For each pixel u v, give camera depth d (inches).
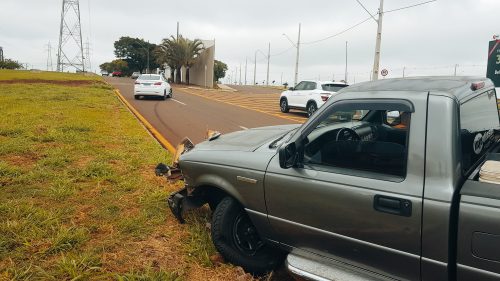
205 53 2064.5
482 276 93.2
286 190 128.6
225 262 152.6
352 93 120.3
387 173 110.2
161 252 159.6
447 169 98.4
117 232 174.9
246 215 152.3
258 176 136.2
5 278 136.0
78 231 167.3
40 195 212.8
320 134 130.8
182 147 198.7
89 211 196.7
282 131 171.9
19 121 427.8
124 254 157.1
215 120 580.7
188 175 165.0
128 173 258.8
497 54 774.5
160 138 409.1
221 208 149.0
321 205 120.6
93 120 472.7
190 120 568.4
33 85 1041.5
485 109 127.5
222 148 157.9
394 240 106.3
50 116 478.9
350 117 130.4
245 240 152.6
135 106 741.9
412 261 104.5
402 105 108.5
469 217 93.3
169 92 977.5
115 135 386.9
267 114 704.4
